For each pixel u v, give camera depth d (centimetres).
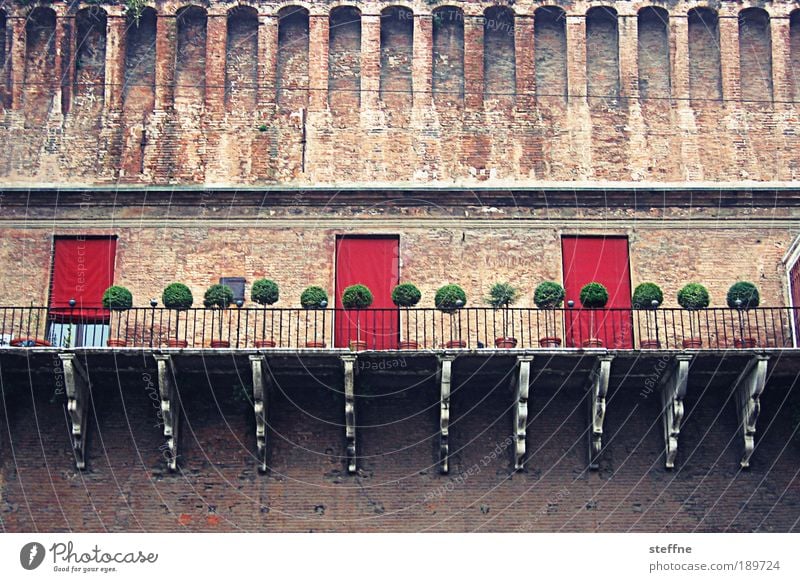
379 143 3403
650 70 3472
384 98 3438
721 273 3322
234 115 3416
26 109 3409
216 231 3331
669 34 3478
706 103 3447
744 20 3497
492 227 3344
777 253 3338
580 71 3456
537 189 3359
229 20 3481
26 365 3019
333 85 3444
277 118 3416
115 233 3328
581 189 3366
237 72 3450
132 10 3453
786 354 2972
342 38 3478
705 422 3111
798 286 3225
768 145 3419
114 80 3428
